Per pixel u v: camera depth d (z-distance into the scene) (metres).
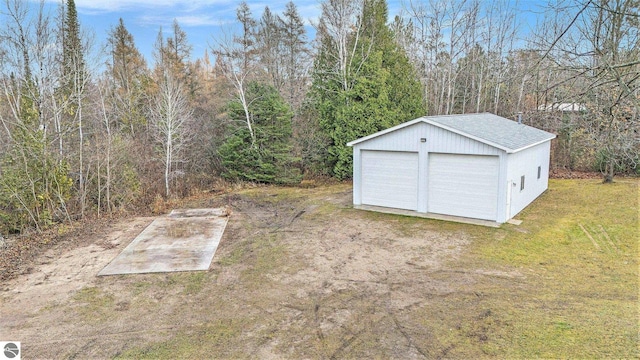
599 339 5.07
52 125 14.42
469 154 11.06
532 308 6.10
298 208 13.98
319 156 19.45
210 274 8.12
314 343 5.39
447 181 11.70
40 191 12.16
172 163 18.16
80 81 15.02
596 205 12.17
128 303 6.88
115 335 5.81
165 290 7.39
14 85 12.92
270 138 19.05
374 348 5.20
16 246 10.34
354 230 10.87
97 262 9.03
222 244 10.16
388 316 6.05
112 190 14.49
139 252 9.67
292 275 7.91
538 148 13.45
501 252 8.73
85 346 5.52
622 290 6.69
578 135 16.45
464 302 6.42
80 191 13.59
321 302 6.64
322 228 11.25
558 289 6.82
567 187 15.14
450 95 25.09
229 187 18.27
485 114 16.20
